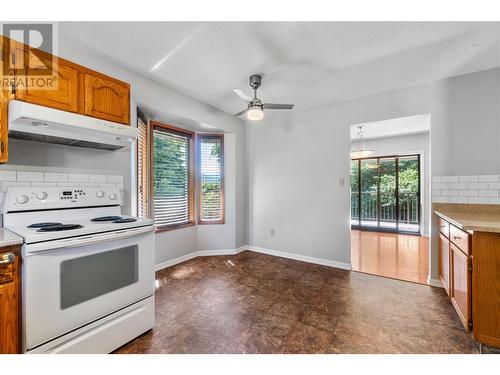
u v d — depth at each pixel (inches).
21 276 48.9
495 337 61.7
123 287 63.7
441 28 70.3
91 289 57.2
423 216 204.7
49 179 74.6
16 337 47.9
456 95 101.4
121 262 63.7
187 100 121.9
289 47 79.9
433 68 94.5
